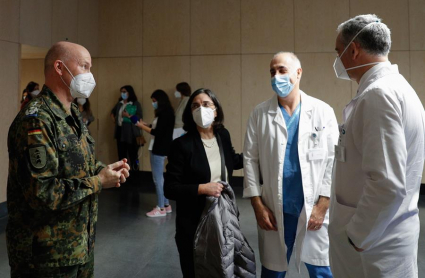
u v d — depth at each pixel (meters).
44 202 1.33
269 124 2.11
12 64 4.82
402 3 6.06
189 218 2.04
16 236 1.42
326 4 6.28
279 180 2.02
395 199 1.24
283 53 2.10
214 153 2.14
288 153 2.06
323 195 2.05
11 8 4.79
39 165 1.33
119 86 6.93
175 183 2.04
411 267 1.39
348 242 1.45
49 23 5.57
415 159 1.37
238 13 6.54
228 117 6.61
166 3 6.77
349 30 1.49
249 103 6.55
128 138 6.43
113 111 6.79
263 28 6.47
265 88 6.49
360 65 1.49
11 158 1.43
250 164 2.18
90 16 6.71
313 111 2.09
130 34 6.89
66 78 1.54
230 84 6.60
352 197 1.48
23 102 5.23
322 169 2.06
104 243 3.72
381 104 1.30
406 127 1.32
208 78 6.66
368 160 1.31
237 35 6.55
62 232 1.44
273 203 2.05
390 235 1.37
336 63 1.62
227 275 1.90
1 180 4.63
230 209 2.01
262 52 6.49
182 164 2.08
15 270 1.43
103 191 6.18
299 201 2.03
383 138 1.28
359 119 1.40
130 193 6.04
